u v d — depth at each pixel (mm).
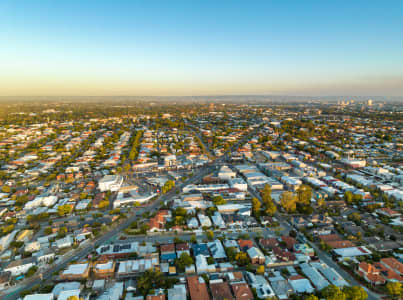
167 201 183375
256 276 106250
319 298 95125
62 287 98812
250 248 121938
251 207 169875
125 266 109375
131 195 191875
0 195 192250
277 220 157875
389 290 95375
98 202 178500
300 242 133375
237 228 147000
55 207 172250
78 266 109000
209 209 166125
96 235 138125
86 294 97000
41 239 134000
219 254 119562
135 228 145500
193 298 92500
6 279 102562
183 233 141000
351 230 142500
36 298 91688
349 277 108375
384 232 143625
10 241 131750
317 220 154750
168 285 100875
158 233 141000
